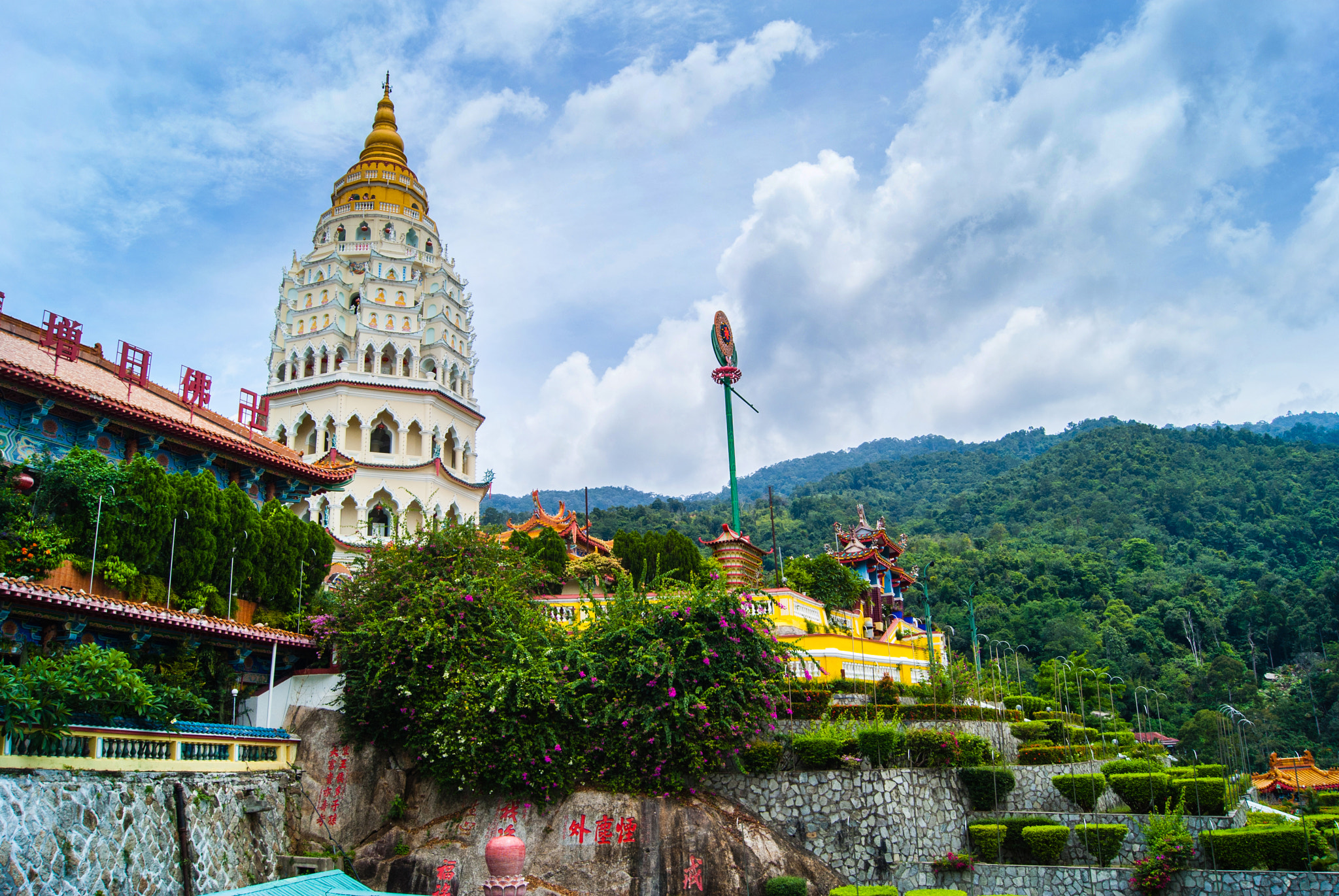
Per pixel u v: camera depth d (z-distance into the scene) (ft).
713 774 120.06
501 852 60.39
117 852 85.76
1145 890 109.29
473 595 116.67
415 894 105.40
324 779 115.03
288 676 129.08
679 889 105.19
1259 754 342.85
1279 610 475.72
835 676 164.86
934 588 523.29
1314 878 102.89
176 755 98.94
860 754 121.49
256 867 104.37
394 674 111.86
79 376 133.28
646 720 109.50
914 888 116.88
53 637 100.53
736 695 114.73
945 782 127.65
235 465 144.77
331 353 237.04
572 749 111.65
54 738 83.30
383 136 272.72
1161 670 442.50
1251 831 111.24
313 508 220.64
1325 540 629.92
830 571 206.28
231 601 125.80
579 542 223.10
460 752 106.01
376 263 246.88
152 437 130.82
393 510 227.81
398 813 111.96
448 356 249.34
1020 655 456.45
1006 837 122.83
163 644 114.73
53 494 109.19
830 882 111.86
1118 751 180.86
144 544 114.11
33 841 78.13
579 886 104.73
